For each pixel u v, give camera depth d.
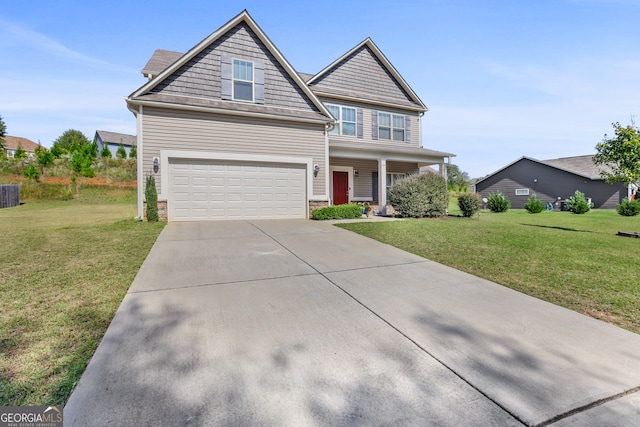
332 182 16.05
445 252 6.43
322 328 3.09
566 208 22.88
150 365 2.41
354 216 12.42
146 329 3.00
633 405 2.06
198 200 10.59
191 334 2.92
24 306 3.47
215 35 10.88
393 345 2.79
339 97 15.16
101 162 25.91
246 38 11.55
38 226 9.44
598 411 2.00
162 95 10.30
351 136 15.55
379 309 3.58
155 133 10.07
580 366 2.49
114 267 5.02
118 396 2.05
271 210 11.61
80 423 1.82
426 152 15.09
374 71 16.55
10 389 2.11
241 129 11.09
